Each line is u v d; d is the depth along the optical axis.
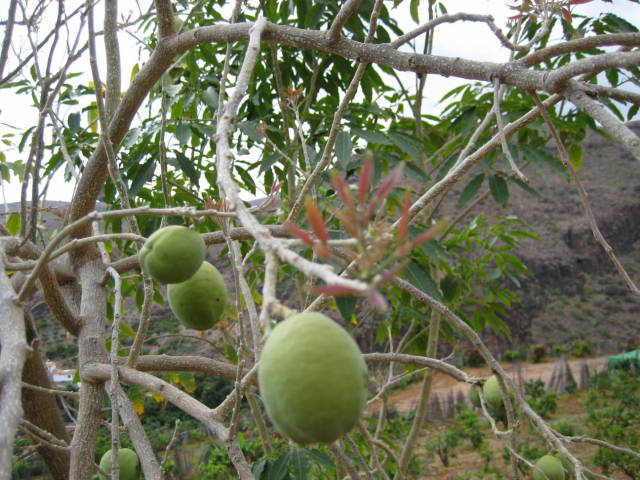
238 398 1.60
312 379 0.84
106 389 2.44
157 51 2.27
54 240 1.31
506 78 1.48
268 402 0.89
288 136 3.13
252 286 3.54
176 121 3.13
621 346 25.30
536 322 27.00
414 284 2.34
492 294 4.22
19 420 1.00
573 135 3.77
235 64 3.53
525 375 21.30
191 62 3.19
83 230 2.71
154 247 1.50
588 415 13.95
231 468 8.41
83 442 2.26
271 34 1.94
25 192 2.13
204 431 9.59
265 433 3.16
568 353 25.03
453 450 12.80
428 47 3.86
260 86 3.51
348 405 0.85
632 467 8.81
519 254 29.95
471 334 1.96
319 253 0.76
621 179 37.12
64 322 2.56
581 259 31.03
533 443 8.86
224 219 1.72
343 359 0.87
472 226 4.44
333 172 0.74
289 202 3.16
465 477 10.74
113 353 1.81
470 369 22.16
